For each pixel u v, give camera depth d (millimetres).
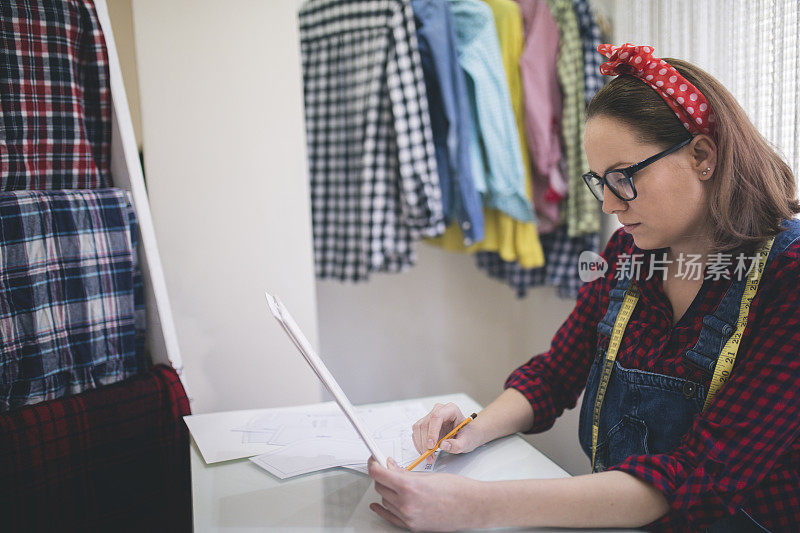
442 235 2154
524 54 1930
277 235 1696
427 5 1823
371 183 1884
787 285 802
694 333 899
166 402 1241
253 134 1647
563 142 2035
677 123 836
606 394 1012
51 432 1087
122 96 1287
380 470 786
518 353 2666
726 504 772
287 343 1723
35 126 1183
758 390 779
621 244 1084
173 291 1614
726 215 838
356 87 1934
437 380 2639
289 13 1649
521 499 773
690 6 1396
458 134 1871
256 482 930
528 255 2027
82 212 1192
